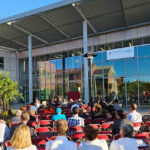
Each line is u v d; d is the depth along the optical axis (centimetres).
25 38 2403
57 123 348
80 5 1596
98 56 2277
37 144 480
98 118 838
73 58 2556
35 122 781
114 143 342
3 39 2425
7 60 3045
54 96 2622
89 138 335
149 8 1652
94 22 1947
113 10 1692
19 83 3112
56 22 1922
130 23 1992
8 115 1426
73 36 2370
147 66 1973
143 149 434
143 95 1961
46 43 2619
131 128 352
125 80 2077
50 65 2786
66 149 327
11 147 288
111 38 2220
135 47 2050
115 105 1139
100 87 2222
